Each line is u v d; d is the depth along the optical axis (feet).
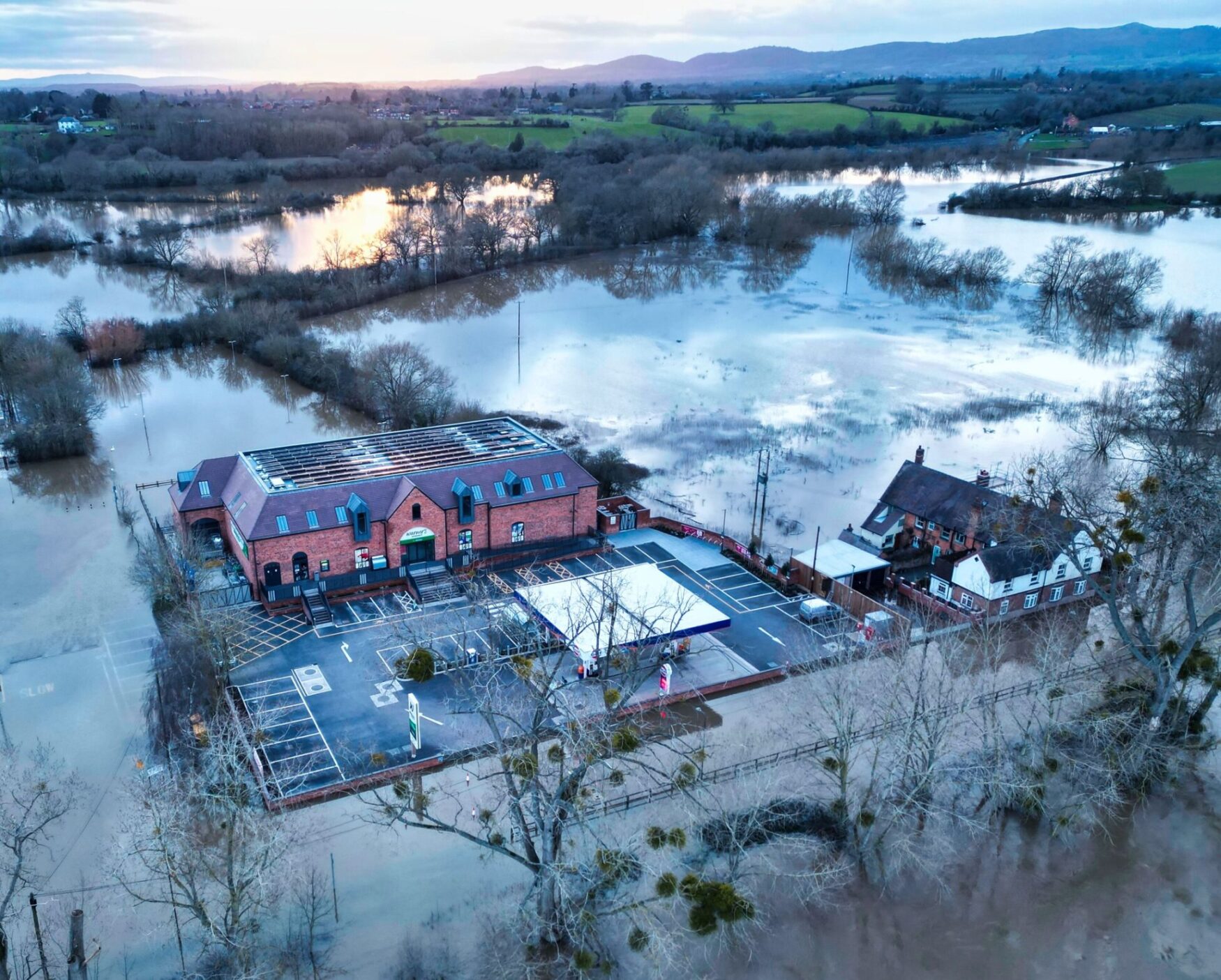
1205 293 603.67
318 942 155.53
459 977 149.79
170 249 616.39
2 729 205.77
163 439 379.14
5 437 362.33
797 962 154.51
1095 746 195.93
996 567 247.50
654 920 151.53
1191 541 203.51
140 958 151.84
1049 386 446.19
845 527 310.24
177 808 150.30
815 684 220.23
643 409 411.75
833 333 534.78
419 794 159.02
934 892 168.86
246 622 240.73
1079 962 155.53
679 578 276.82
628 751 159.22
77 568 276.41
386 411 395.34
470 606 226.38
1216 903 167.73
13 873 151.64
